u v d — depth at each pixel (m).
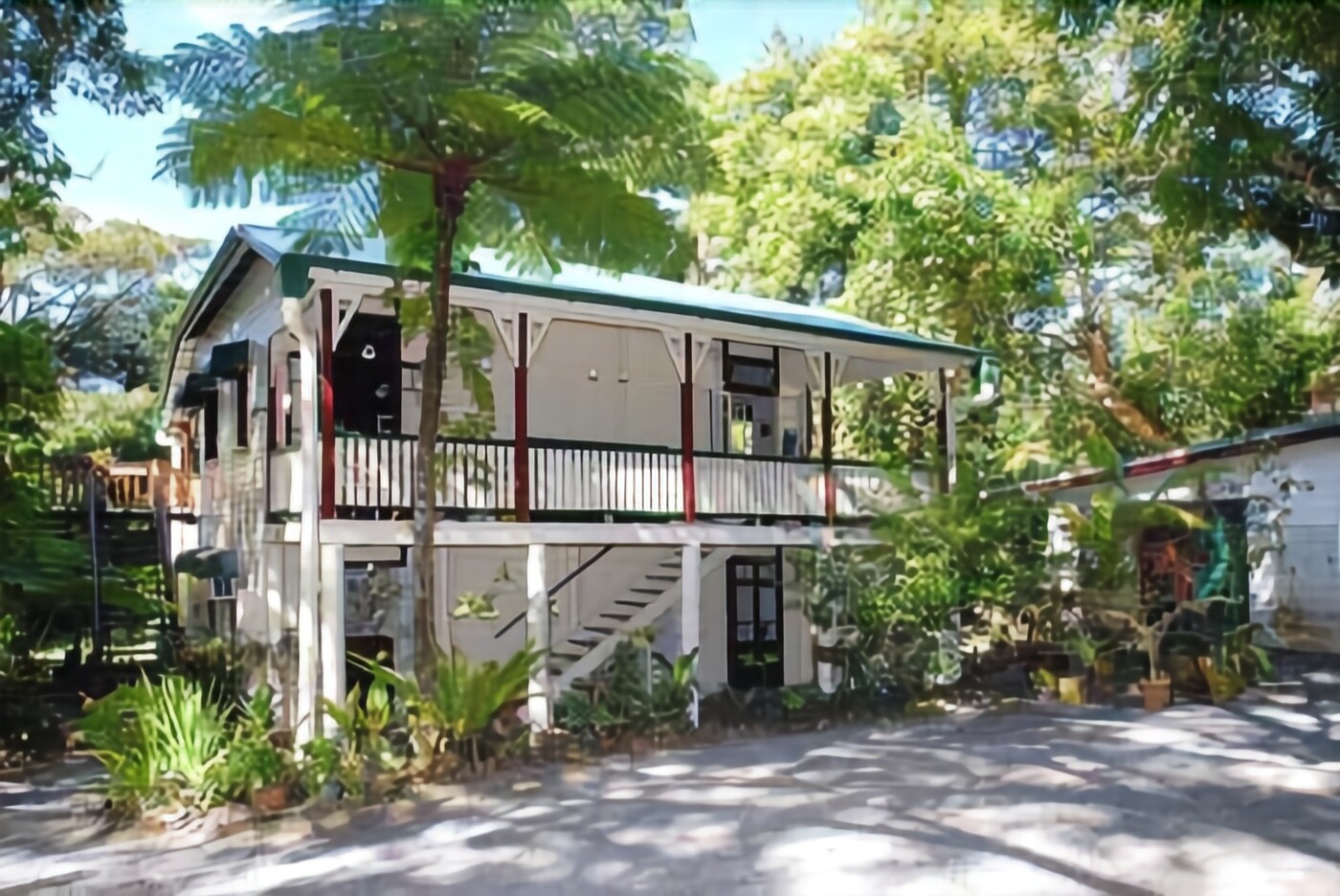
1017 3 17.89
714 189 16.41
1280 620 17.81
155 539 18.05
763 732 12.70
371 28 10.15
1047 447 22.19
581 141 11.19
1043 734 12.45
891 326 20.05
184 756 9.08
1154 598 17.38
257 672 13.44
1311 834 8.09
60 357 20.75
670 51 11.52
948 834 8.22
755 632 16.33
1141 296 22.73
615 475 13.42
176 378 17.84
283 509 12.40
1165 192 13.73
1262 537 18.08
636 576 15.52
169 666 13.93
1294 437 17.69
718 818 8.73
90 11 13.15
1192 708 14.17
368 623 13.77
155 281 22.36
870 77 20.94
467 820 8.73
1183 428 22.84
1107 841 7.95
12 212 13.78
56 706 13.17
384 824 8.65
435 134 10.70
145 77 13.46
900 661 14.38
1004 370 22.33
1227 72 12.31
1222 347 21.67
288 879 7.22
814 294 22.69
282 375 13.17
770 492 14.84
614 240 11.97
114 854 7.89
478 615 13.81
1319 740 11.90
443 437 12.16
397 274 11.40
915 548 14.62
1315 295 21.75
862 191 20.20
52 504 17.12
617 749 11.67
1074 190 20.31
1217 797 9.27
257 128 10.50
